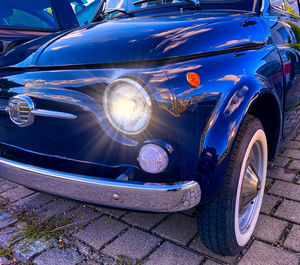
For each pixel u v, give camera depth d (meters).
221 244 1.62
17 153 1.75
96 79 1.38
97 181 1.38
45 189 1.59
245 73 1.55
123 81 1.27
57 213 2.28
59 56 1.58
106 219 2.17
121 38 1.54
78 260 1.79
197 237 1.93
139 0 2.64
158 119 1.27
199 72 1.37
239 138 1.54
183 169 1.32
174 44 1.43
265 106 1.91
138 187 1.31
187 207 1.34
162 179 1.34
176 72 1.32
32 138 1.64
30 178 1.61
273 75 1.81
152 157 1.30
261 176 1.94
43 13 3.40
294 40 2.47
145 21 1.84
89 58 1.48
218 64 1.47
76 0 3.83
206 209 1.55
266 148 1.91
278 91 1.88
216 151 1.31
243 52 1.70
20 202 2.46
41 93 1.52
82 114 1.43
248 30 1.83
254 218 1.90
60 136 1.54
